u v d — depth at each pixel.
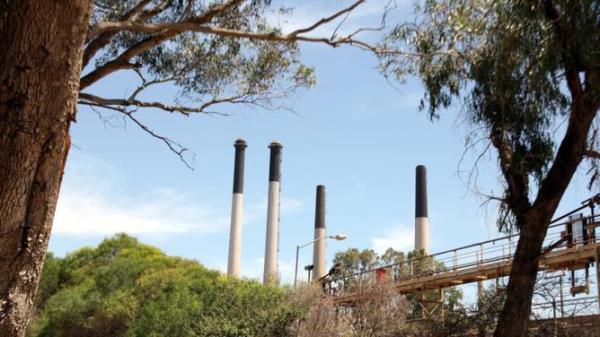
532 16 11.84
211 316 29.53
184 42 14.99
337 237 36.81
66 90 5.74
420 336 19.81
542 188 12.97
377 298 31.09
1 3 5.65
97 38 10.55
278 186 70.81
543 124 13.13
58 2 5.59
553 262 22.52
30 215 5.64
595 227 21.14
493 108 13.23
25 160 5.54
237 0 11.37
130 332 33.44
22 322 5.63
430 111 14.00
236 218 71.56
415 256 59.31
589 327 16.66
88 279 43.97
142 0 12.49
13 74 5.52
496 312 17.33
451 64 13.62
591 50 11.34
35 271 5.73
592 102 12.27
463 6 13.23
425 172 63.91
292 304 29.98
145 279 38.78
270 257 68.44
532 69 12.05
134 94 13.35
